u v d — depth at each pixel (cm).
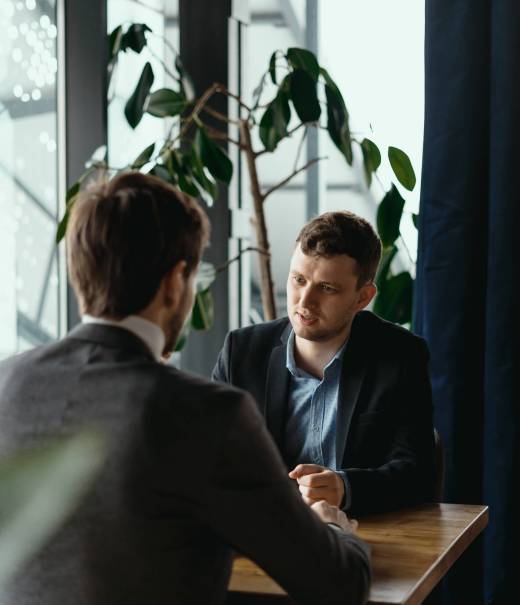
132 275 116
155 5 324
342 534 132
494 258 274
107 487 107
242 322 337
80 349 116
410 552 158
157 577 107
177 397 109
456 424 281
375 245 210
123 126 312
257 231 294
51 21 291
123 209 116
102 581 107
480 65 278
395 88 322
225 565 115
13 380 117
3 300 275
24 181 282
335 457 211
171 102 286
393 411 213
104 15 291
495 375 275
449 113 279
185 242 120
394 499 189
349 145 281
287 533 112
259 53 336
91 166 264
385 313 291
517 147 272
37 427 112
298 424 216
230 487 108
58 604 109
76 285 120
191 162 283
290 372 218
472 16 276
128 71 314
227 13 323
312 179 336
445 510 190
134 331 117
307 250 205
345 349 216
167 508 108
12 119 278
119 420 108
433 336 283
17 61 279
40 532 109
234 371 224
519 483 275
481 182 280
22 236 282
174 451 107
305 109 278
